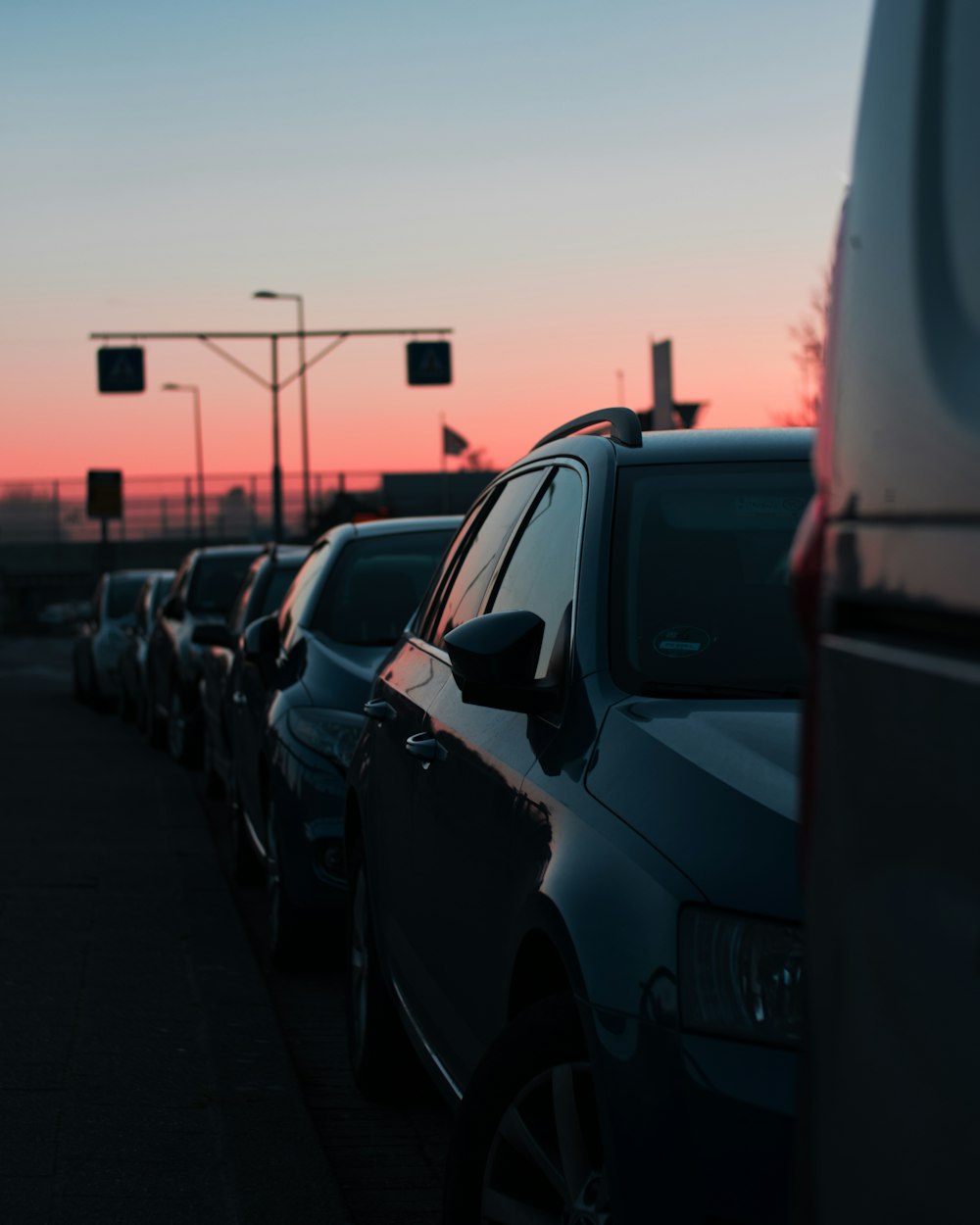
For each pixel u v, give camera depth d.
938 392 1.22
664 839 2.35
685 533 3.25
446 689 3.81
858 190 1.42
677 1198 2.10
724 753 2.48
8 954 6.19
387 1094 4.59
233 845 8.60
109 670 21.05
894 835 1.24
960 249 1.25
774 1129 2.02
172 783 12.52
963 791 1.13
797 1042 2.05
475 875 3.10
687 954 2.18
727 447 3.57
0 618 64.56
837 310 1.45
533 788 2.84
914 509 1.23
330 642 6.68
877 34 1.42
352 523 7.62
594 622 3.04
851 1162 1.30
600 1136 2.45
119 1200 3.67
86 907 7.14
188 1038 5.04
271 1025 5.26
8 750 15.31
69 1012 5.32
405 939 3.86
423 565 7.08
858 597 1.31
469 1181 2.72
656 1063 2.16
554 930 2.48
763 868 2.19
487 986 2.99
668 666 2.94
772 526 3.28
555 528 3.56
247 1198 3.69
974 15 1.27
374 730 4.48
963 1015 1.13
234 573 14.90
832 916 1.35
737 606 3.08
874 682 1.27
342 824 5.89
